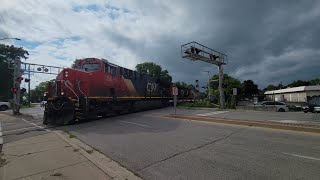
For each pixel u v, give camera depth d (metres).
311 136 10.59
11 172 6.29
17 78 28.81
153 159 7.62
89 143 10.16
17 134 13.08
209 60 27.52
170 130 13.23
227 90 47.44
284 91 63.56
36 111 38.88
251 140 10.05
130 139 10.88
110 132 13.04
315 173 6.01
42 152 8.30
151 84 31.58
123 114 24.55
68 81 17.84
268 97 73.94
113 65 22.80
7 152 8.48
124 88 24.50
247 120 16.22
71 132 13.24
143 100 29.00
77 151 8.39
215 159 7.45
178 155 8.00
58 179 5.71
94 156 7.89
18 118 23.69
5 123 19.23
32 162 7.13
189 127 14.22
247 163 6.96
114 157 7.92
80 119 18.97
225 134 11.55
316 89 53.16
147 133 12.40
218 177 5.96
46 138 11.09
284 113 23.97
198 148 8.86
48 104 17.56
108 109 21.81
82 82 18.62
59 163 6.98
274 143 9.37
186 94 45.09
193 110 28.88
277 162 6.96
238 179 5.79
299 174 5.97
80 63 21.30
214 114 22.58
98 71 20.44
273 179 5.72
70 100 17.31
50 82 18.86
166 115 21.73
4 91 64.56
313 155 7.57
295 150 8.23
